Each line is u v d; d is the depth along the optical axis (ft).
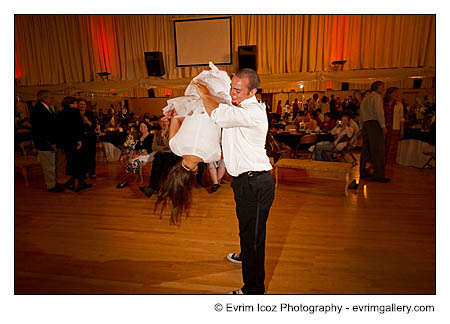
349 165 13.88
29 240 9.63
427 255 8.25
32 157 16.69
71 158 14.58
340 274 7.47
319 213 11.33
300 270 7.66
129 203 12.94
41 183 16.19
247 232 5.97
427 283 7.06
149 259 8.38
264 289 6.46
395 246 8.77
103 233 10.07
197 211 11.83
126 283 7.30
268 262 8.05
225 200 13.10
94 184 15.89
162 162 13.70
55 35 30.07
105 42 30.01
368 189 14.14
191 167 5.22
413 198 12.80
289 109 26.99
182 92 30.83
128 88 29.43
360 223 10.37
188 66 29.30
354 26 26.17
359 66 26.66
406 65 25.79
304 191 14.05
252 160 5.65
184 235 9.78
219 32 28.19
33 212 12.03
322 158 17.43
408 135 18.48
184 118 5.19
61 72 30.76
